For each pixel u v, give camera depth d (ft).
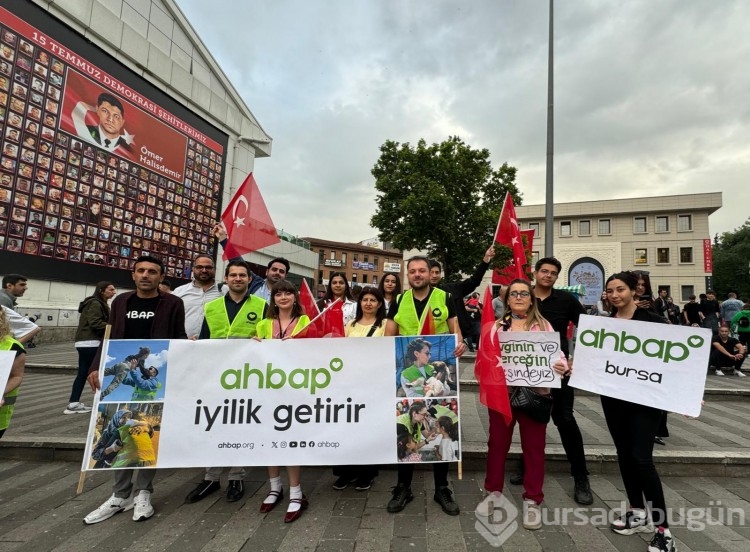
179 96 53.52
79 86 40.98
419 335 11.30
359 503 11.25
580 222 138.21
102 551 8.85
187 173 54.70
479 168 61.05
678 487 12.30
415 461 10.69
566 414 11.60
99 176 42.91
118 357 10.87
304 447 10.76
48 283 38.29
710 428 16.92
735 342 29.89
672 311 43.19
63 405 19.92
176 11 52.95
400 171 61.62
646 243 131.03
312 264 96.27
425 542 9.20
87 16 41.32
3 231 34.68
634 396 9.78
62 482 12.50
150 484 10.71
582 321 10.87
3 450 14.25
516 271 17.29
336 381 11.07
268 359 11.19
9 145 35.14
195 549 8.93
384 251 228.22
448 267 62.85
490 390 10.27
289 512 10.23
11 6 35.32
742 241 155.43
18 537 9.42
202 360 11.09
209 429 10.78
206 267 14.48
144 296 11.68
